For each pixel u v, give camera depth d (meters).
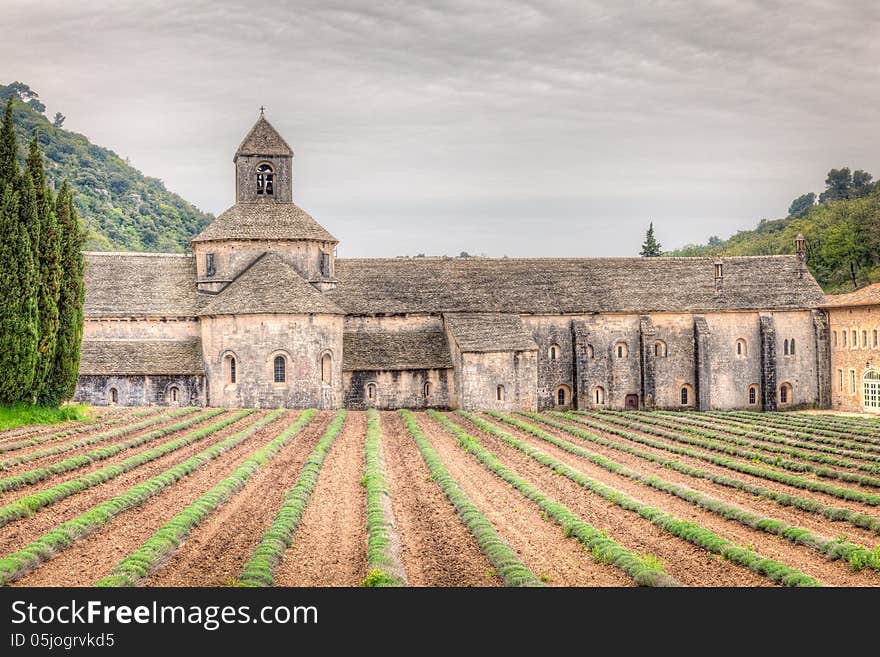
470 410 88.81
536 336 97.50
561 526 39.34
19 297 64.38
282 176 94.44
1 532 35.47
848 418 89.00
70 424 66.62
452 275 99.44
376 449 58.53
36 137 67.69
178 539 35.03
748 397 101.81
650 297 100.75
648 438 71.44
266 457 55.03
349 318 93.19
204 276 90.50
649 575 30.77
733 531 39.25
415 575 31.56
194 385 84.88
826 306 102.25
